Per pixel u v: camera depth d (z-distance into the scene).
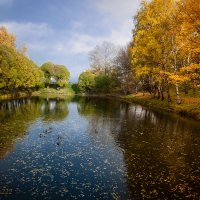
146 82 63.94
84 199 11.78
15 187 12.84
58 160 16.92
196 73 35.56
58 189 12.72
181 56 42.59
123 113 40.38
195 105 37.12
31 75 84.19
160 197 12.06
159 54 42.50
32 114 37.91
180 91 55.84
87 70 118.75
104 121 32.38
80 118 34.88
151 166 16.12
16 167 15.51
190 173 15.07
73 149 19.53
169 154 18.61
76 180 13.80
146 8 44.97
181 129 27.03
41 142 21.41
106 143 21.42
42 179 13.84
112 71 103.81
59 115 37.47
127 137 23.59
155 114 38.38
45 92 108.31
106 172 15.01
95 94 104.12
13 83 66.06
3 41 92.69
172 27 38.66
